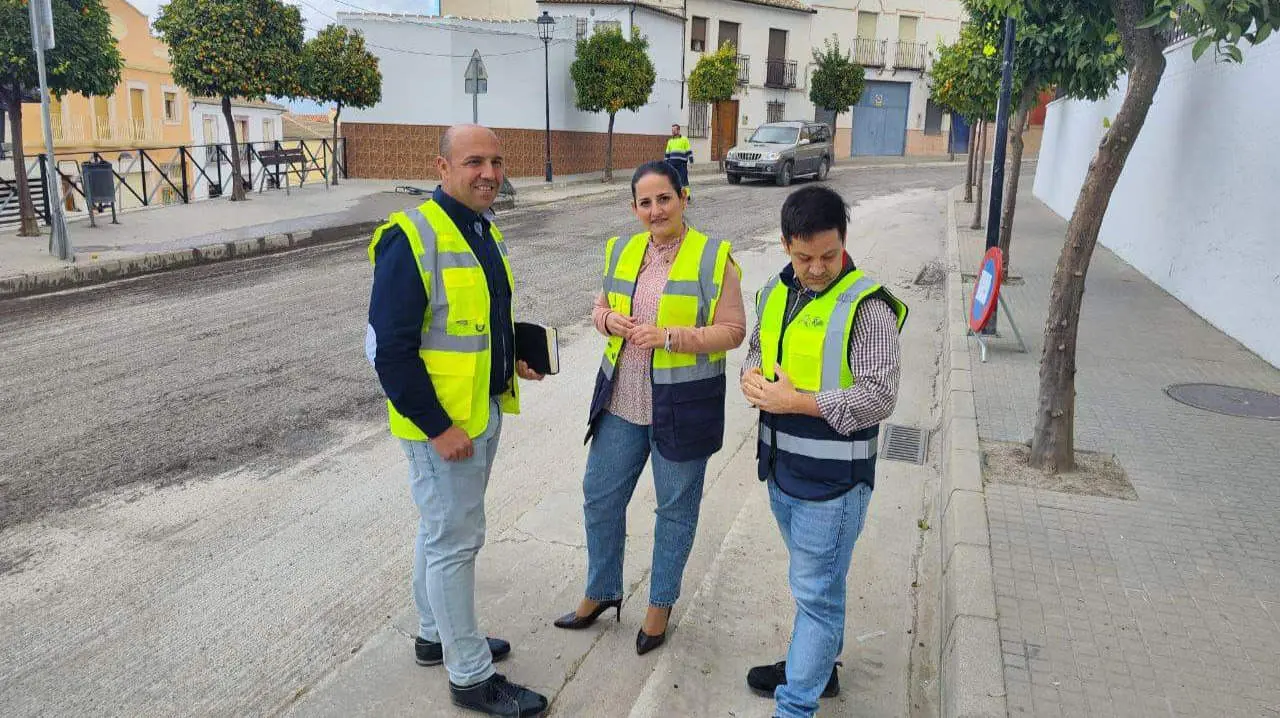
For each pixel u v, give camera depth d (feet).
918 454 17.89
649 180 10.14
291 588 12.68
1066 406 15.38
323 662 11.02
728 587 12.67
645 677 10.78
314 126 144.05
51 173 33.50
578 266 37.47
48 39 32.86
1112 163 14.33
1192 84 30.91
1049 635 10.48
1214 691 9.46
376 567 13.33
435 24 73.87
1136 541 12.93
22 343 24.40
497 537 14.32
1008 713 9.06
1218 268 26.86
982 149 49.37
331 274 34.83
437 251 9.06
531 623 11.89
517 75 79.25
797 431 8.95
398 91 75.31
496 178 9.39
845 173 95.86
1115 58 32.09
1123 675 9.73
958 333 25.68
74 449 17.29
